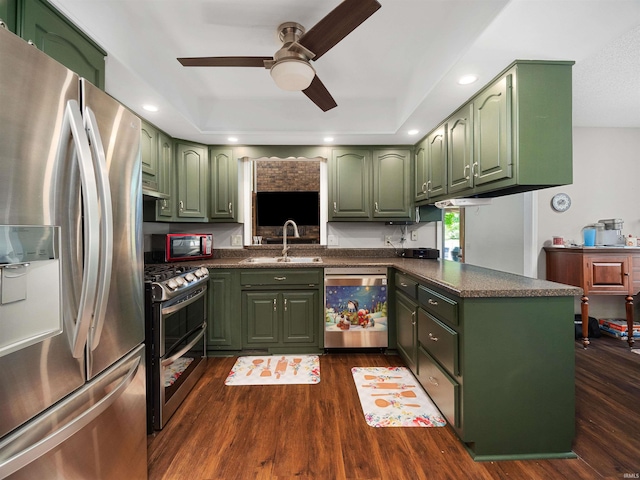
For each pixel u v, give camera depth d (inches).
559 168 63.7
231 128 105.6
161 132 100.1
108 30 57.4
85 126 36.3
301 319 104.3
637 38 72.1
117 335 43.4
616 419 68.6
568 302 57.4
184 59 60.1
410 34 70.0
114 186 42.7
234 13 62.9
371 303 104.2
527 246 132.8
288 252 127.3
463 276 71.6
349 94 103.0
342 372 91.7
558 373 57.4
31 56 30.4
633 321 125.3
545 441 57.5
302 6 60.9
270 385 84.0
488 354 57.0
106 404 39.5
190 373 81.6
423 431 64.6
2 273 27.9
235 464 55.6
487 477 52.8
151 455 57.7
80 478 35.7
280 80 60.1
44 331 31.8
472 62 63.1
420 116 91.5
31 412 30.5
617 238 122.6
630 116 121.0
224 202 117.8
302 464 55.6
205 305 94.7
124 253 45.2
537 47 58.2
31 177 30.3
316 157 119.6
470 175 79.3
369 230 129.1
